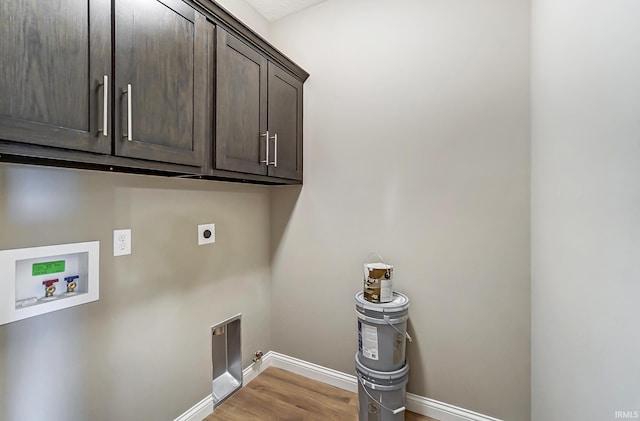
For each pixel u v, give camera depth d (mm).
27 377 1081
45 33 844
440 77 1725
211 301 1847
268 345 2340
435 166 1745
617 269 646
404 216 1841
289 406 1889
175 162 1225
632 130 585
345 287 2049
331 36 2064
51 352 1144
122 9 1029
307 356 2213
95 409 1280
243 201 2092
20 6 796
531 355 1518
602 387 714
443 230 1729
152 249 1505
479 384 1654
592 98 769
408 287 1832
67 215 1179
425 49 1766
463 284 1685
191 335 1720
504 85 1567
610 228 676
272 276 2350
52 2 858
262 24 2246
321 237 2129
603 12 708
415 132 1798
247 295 2129
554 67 1088
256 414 1817
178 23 1232
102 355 1303
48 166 1117
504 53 1566
